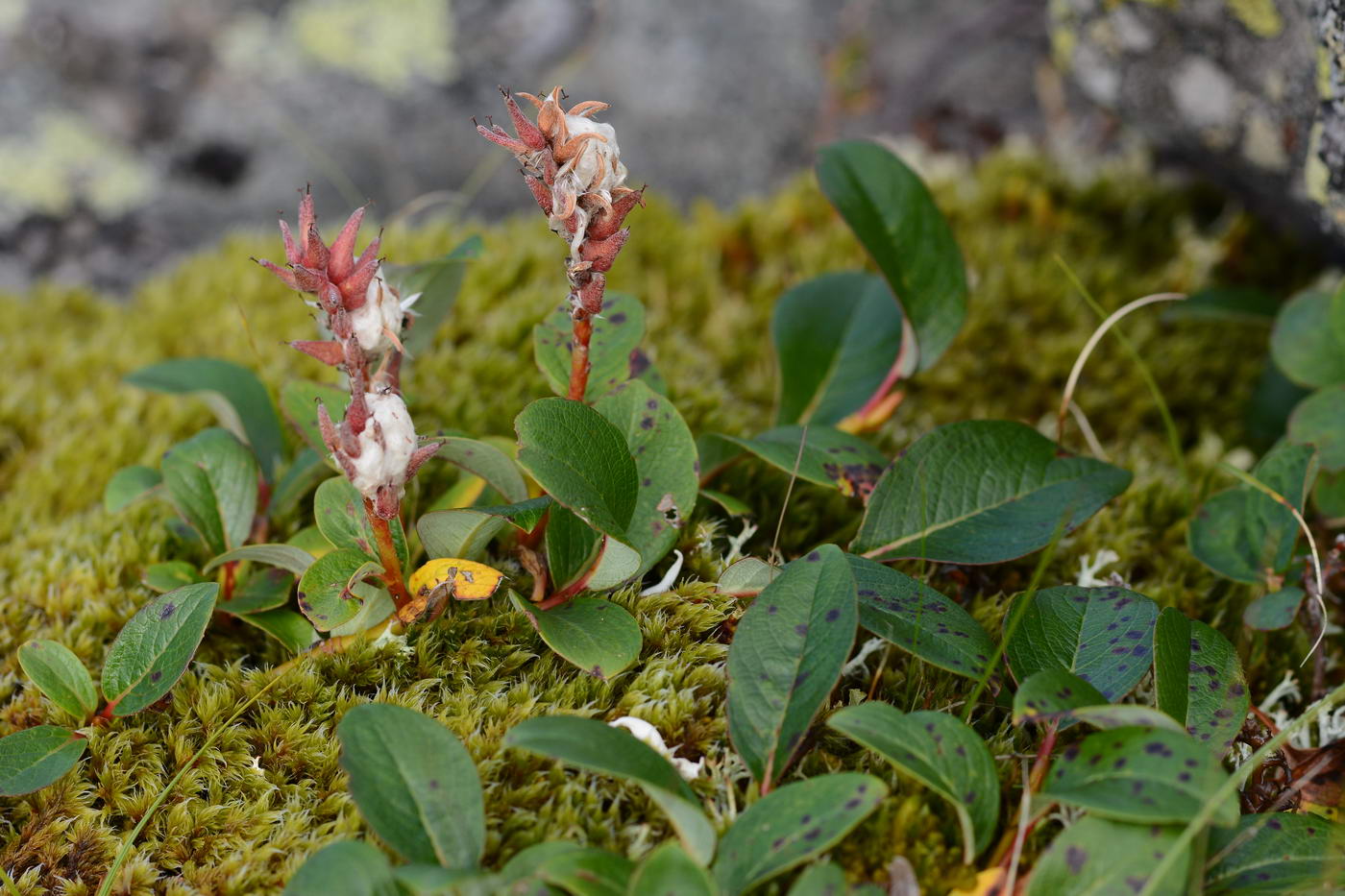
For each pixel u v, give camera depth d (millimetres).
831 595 313
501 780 318
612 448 317
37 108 516
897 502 334
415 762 304
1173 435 364
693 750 320
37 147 509
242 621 343
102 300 477
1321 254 448
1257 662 346
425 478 357
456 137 545
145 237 514
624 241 309
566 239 308
